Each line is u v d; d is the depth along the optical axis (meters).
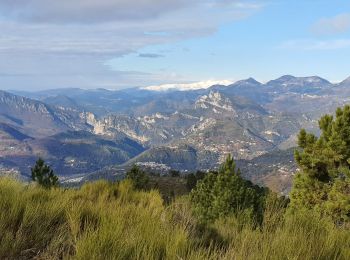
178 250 4.40
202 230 6.65
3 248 4.34
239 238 5.74
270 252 4.49
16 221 5.26
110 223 5.00
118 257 4.06
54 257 4.38
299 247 4.79
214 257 4.39
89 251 4.06
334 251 5.04
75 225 5.29
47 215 5.56
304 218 6.43
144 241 4.46
